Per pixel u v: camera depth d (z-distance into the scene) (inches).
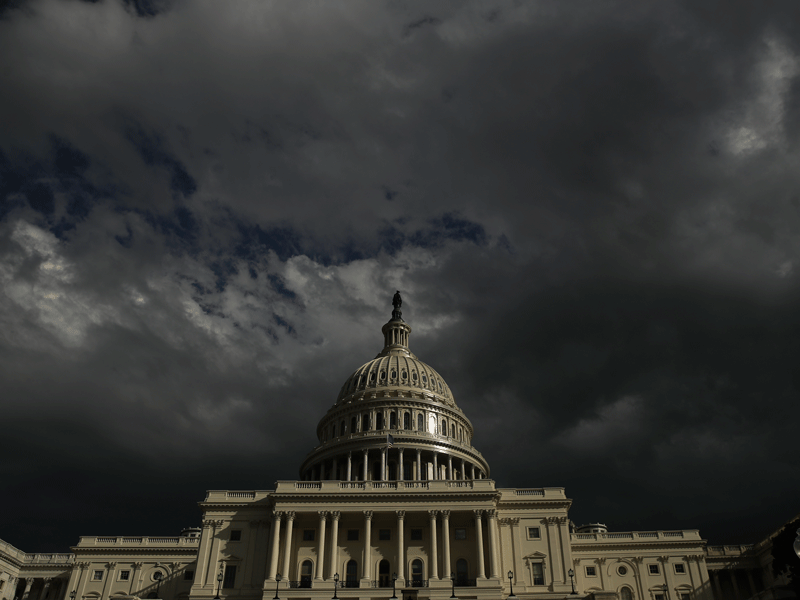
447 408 4537.4
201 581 3019.2
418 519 3174.2
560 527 3164.4
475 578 2997.0
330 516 3127.5
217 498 3282.5
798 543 1264.8
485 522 3105.3
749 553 3663.9
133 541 3796.8
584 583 3430.1
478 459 4407.0
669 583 3420.3
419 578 3016.7
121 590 3634.4
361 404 4505.4
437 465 4183.1
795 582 2674.7
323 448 4276.6
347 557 3093.0
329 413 4640.8
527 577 3041.3
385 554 3090.6
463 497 3139.8
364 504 3134.8
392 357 4970.5
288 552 3031.5
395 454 4158.5
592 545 3533.5
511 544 3134.8
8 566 3700.8
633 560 3489.2
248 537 3147.1
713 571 3661.4
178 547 3740.2
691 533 3580.2
